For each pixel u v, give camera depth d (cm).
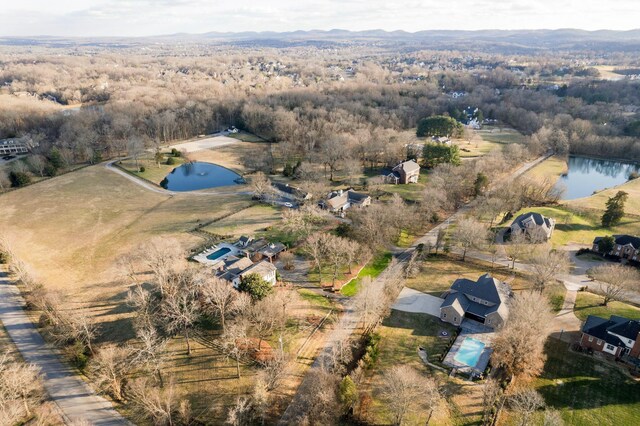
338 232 12275
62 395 7244
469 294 9481
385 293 9806
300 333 8656
